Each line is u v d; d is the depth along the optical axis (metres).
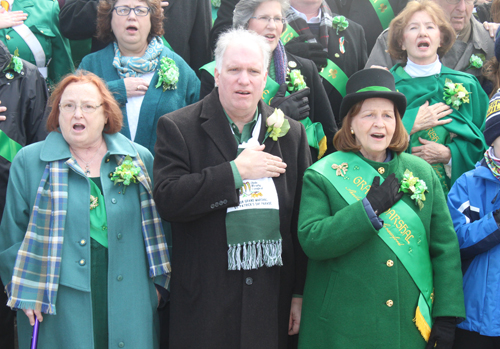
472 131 3.47
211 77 3.34
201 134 2.67
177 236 2.69
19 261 2.49
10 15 3.69
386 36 4.20
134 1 3.40
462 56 4.09
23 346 2.61
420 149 3.47
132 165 2.70
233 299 2.56
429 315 2.48
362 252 2.47
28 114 3.31
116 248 2.63
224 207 2.50
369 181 2.56
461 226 2.71
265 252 2.55
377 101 2.52
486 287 2.58
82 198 2.60
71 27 3.89
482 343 2.61
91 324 2.54
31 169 2.62
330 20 4.14
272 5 3.45
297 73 3.41
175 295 2.65
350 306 2.45
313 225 2.50
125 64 3.46
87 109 2.61
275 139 2.71
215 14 4.71
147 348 2.65
